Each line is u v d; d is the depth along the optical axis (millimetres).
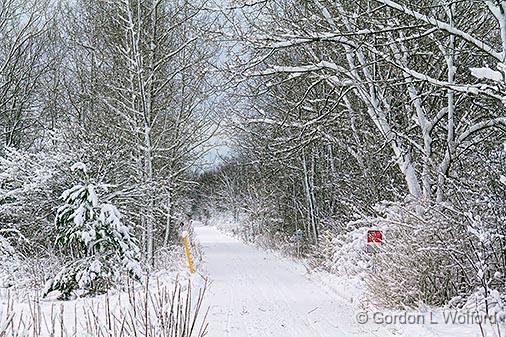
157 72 21375
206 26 19984
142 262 18594
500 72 7902
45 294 13867
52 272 15562
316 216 25625
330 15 11922
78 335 7551
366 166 18109
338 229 19562
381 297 10414
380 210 11336
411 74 9570
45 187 16688
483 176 9344
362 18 11930
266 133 16781
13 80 27000
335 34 9773
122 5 20500
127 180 18047
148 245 19766
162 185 20062
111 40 21344
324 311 11227
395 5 8961
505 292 8477
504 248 8453
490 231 8141
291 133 16750
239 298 13305
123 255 14414
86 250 15117
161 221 26234
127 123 21172
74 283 14141
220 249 34969
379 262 10656
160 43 21078
